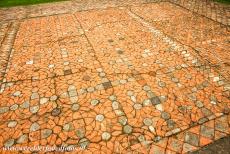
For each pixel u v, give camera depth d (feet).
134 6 27.35
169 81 13.08
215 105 11.23
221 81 12.92
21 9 28.04
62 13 25.80
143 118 10.57
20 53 16.83
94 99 11.82
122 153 8.94
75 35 19.65
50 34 20.07
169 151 9.00
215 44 17.10
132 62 15.14
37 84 13.15
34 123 10.42
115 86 12.78
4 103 11.70
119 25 21.45
